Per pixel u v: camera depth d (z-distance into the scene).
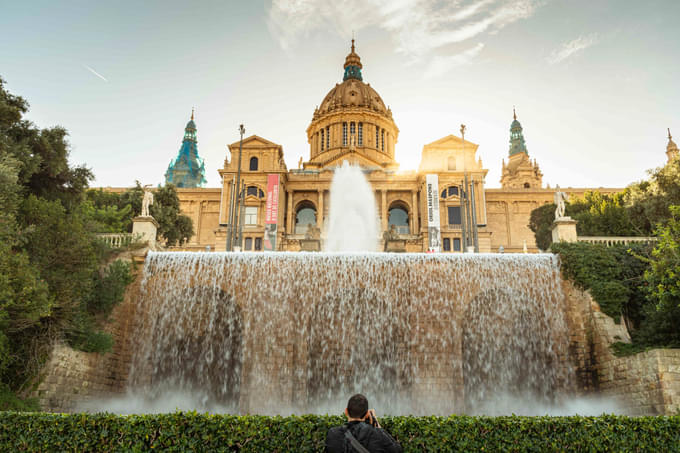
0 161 19.53
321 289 25.75
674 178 29.52
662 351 19.28
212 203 81.62
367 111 85.06
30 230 19.30
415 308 25.44
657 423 10.91
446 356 24.64
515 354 27.02
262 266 25.91
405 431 9.98
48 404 19.53
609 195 53.22
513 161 117.81
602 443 10.58
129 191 51.53
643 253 25.17
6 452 10.50
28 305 17.86
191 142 131.12
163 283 25.98
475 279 25.86
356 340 28.44
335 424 9.99
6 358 18.55
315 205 70.88
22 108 23.59
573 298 25.34
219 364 27.97
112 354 24.02
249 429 10.10
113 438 10.37
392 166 81.19
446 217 67.12
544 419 10.67
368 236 65.94
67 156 24.78
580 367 24.25
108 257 25.27
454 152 70.38
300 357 24.66
